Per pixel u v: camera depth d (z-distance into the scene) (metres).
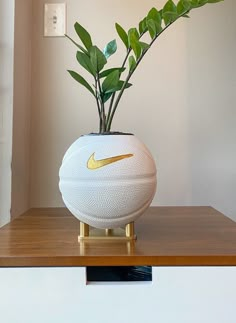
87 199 0.59
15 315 0.51
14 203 1.01
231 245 0.57
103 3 1.17
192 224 0.77
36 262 0.51
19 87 1.05
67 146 1.17
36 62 1.18
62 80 1.17
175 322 0.51
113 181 0.58
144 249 0.55
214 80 1.17
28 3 1.14
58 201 1.17
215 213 0.92
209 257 0.51
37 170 1.17
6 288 0.51
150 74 1.17
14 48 1.00
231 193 1.16
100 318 0.51
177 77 1.17
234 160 1.16
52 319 0.51
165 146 1.17
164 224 0.77
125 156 0.59
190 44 1.17
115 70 0.66
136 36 0.65
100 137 0.61
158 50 1.17
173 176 1.16
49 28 1.18
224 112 1.16
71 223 0.79
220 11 1.17
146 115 1.17
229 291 0.51
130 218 0.61
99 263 0.51
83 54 0.66
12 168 0.99
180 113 1.17
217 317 0.51
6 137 0.99
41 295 0.51
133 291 0.51
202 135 1.16
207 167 1.16
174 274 0.51
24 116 1.11
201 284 0.51
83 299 0.51
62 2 1.18
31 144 1.17
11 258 0.51
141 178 0.60
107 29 1.17
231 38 1.17
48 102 1.18
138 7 1.17
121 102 1.17
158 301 0.51
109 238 0.62
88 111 1.17
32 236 0.66
